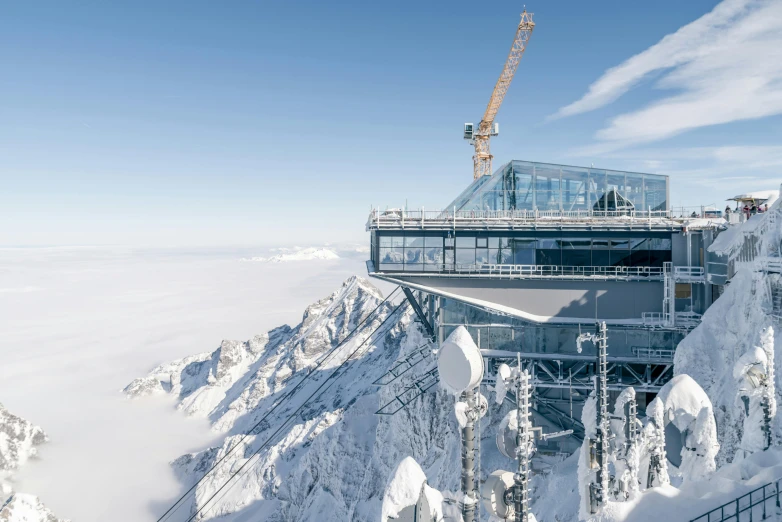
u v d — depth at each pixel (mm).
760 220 33688
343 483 82312
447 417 55125
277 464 107438
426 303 59281
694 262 42000
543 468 39750
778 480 14812
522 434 11383
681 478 24344
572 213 45469
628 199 46031
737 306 34875
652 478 17812
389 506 11594
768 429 19156
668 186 46375
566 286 43031
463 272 43250
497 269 43188
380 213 44062
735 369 19906
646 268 42812
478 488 11766
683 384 18953
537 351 43250
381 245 43625
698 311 41781
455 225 42500
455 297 43469
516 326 43625
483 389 44750
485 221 42719
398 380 70250
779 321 30125
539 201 45844
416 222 43125
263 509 97625
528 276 42625
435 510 11570
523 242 43219
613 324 41719
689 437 18625
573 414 42625
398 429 66438
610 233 42406
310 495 88062
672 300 40812
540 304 43219
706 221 41812
